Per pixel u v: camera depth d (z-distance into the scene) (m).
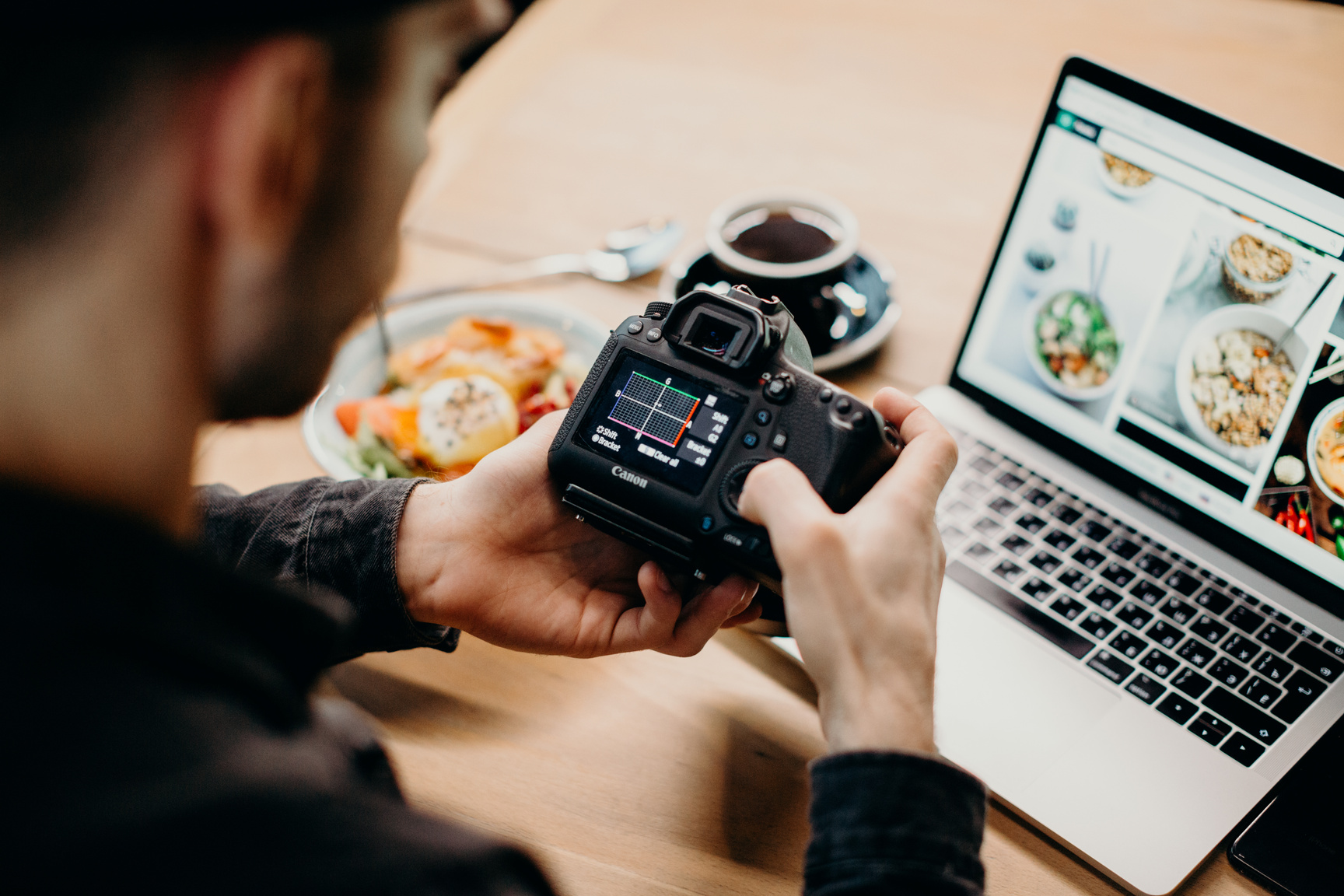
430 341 0.83
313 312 0.35
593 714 0.64
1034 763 0.59
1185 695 0.62
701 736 0.63
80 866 0.23
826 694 0.44
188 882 0.24
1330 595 0.67
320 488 0.65
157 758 0.25
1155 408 0.73
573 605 0.63
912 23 1.32
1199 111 0.67
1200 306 0.70
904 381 0.88
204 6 0.23
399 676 0.66
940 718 0.62
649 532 0.55
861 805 0.40
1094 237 0.74
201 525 0.65
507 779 0.60
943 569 0.50
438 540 0.62
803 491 0.48
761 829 0.58
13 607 0.25
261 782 0.26
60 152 0.25
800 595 0.45
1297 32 1.24
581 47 1.31
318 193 0.31
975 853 0.40
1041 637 0.66
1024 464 0.79
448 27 0.32
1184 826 0.56
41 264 0.26
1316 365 0.65
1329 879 0.54
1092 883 0.55
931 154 1.12
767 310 0.58
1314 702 0.62
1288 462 0.67
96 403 0.29
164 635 0.27
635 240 0.99
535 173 1.12
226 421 0.37
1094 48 1.24
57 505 0.26
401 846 0.27
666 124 1.18
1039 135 0.76
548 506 0.62
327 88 0.28
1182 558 0.71
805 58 1.28
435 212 1.07
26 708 0.24
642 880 0.55
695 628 0.59
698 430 0.56
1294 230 0.65
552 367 0.82
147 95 0.25
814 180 1.10
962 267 0.99
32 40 0.22
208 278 0.31
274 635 0.34
